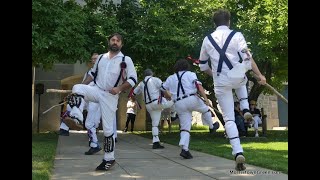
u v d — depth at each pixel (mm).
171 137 14641
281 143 12344
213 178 5723
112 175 5949
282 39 14141
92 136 8578
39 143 10906
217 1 14656
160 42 13852
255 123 15695
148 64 14219
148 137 14727
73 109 7418
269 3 13797
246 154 8602
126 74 6277
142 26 13938
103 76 6246
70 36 12258
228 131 5566
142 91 10102
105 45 13023
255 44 14219
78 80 20141
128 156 8398
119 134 16859
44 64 13469
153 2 14523
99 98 6262
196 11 14711
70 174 6008
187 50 14023
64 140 12406
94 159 7742
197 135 16312
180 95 7703
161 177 5805
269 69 16688
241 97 5789
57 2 12367
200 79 15070
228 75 5457
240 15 14391
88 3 14664
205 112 7828
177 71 7910
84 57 12414
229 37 5562
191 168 6664
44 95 18859
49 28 12094
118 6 14859
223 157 8148
